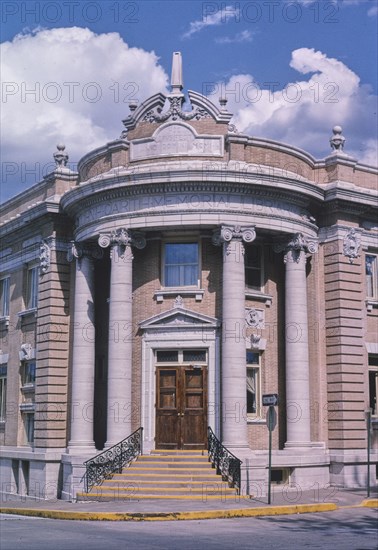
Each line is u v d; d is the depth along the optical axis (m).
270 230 28.08
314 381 29.11
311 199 29.16
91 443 28.94
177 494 24.70
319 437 28.72
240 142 28.06
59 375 30.98
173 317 28.30
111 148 29.06
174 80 29.28
